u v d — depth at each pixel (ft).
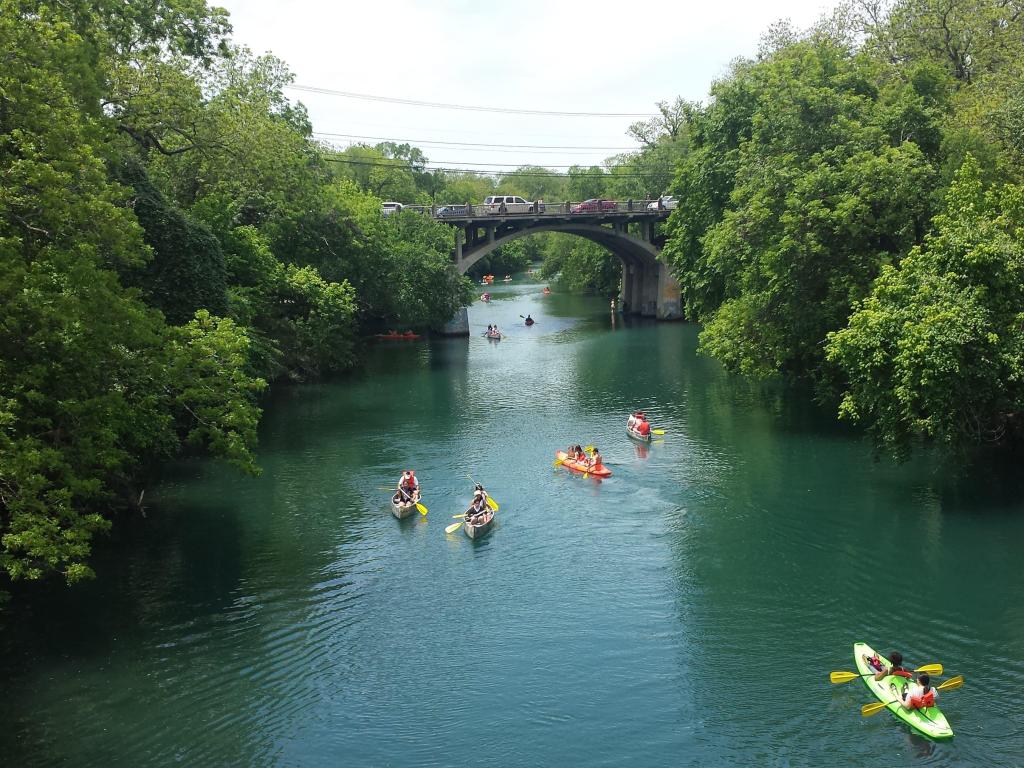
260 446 125.80
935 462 106.42
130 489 96.43
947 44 159.22
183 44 118.01
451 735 55.26
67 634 68.95
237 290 143.95
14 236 68.03
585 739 54.65
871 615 69.41
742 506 95.25
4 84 66.33
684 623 69.41
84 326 69.05
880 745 53.36
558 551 84.84
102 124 77.71
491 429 134.62
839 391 126.00
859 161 112.68
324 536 89.76
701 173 173.17
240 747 54.29
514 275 529.86
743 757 52.60
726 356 129.90
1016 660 61.93
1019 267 83.25
